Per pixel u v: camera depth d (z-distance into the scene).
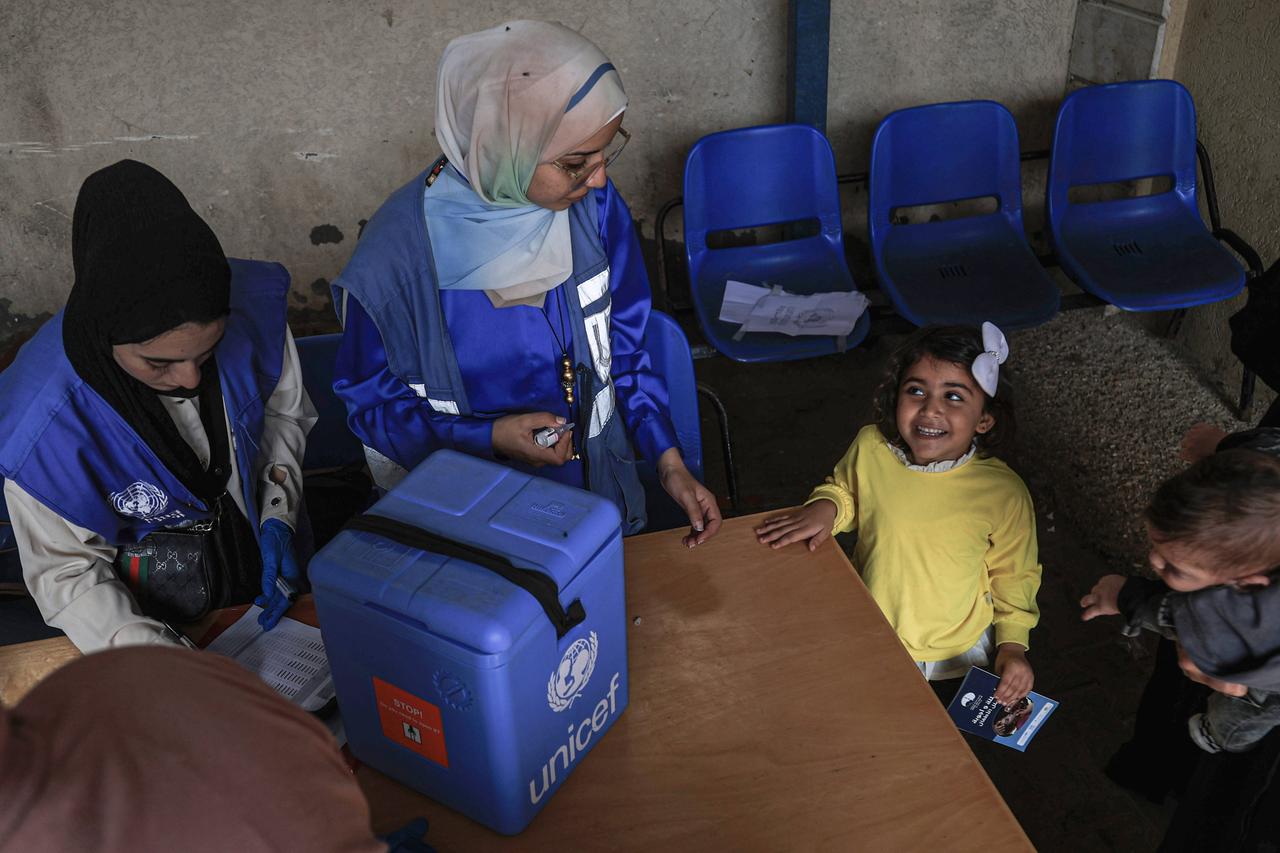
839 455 3.52
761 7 3.74
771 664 1.54
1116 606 1.73
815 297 3.36
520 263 1.74
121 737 0.67
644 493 2.24
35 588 1.63
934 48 3.96
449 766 1.29
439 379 1.81
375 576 1.21
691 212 3.47
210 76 3.59
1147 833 2.24
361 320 1.77
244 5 3.48
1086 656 2.70
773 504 3.32
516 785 1.25
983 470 1.93
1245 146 3.53
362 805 0.79
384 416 1.81
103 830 0.64
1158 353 3.87
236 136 3.70
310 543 2.04
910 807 1.32
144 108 3.61
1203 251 3.48
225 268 1.51
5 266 3.87
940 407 1.84
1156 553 1.52
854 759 1.39
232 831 0.68
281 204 3.86
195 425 1.76
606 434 1.97
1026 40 3.99
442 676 1.20
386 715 1.31
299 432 2.01
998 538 1.96
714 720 1.45
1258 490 1.38
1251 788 1.61
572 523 1.28
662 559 1.75
